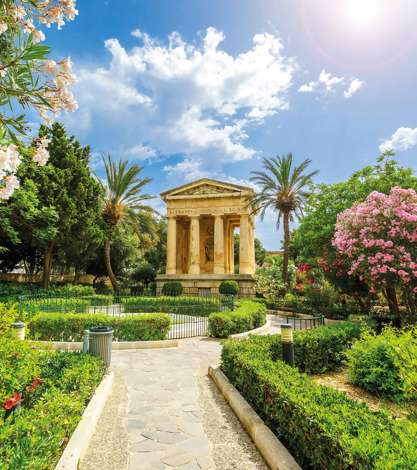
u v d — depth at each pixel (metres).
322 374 7.18
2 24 3.02
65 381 4.66
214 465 3.58
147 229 33.84
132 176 30.70
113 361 8.48
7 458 2.45
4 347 4.05
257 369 4.92
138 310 17.48
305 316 20.92
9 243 26.89
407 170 14.98
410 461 2.26
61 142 26.89
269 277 29.89
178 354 9.45
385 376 5.67
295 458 3.48
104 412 5.08
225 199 34.62
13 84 3.22
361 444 2.53
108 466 3.54
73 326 10.40
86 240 27.59
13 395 3.55
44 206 22.16
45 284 26.16
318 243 17.44
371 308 18.05
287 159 28.20
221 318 12.27
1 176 2.77
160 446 4.01
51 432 3.15
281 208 28.03
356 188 16.69
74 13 3.27
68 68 3.33
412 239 10.23
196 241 34.56
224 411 5.18
